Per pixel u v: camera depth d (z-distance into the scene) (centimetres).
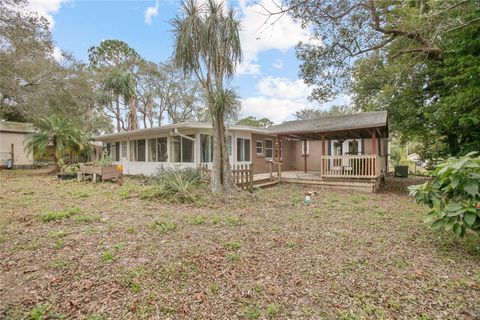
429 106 997
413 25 803
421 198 378
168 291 256
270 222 505
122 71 2478
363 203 728
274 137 1573
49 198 719
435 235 432
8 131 1856
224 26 739
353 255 348
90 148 1582
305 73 1123
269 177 1139
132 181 1145
